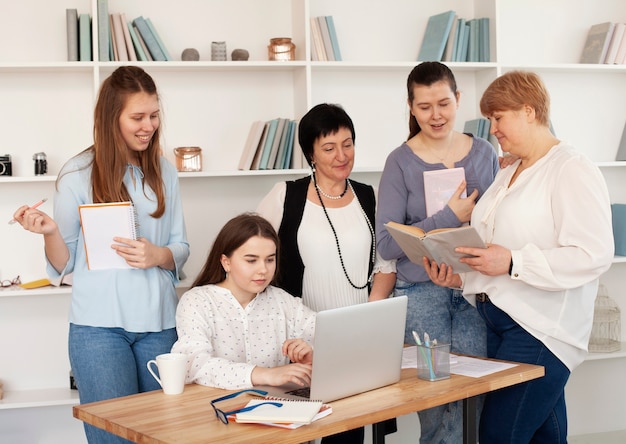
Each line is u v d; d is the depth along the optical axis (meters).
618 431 4.86
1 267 4.06
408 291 3.15
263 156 4.06
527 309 2.68
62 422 4.20
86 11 4.07
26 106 4.05
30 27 4.03
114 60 3.90
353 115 4.42
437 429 3.29
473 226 2.84
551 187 2.63
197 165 4.03
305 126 3.06
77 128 4.09
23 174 4.05
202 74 4.22
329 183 3.12
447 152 3.16
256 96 4.29
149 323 2.80
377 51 4.43
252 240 2.68
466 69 4.39
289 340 2.58
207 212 4.25
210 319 2.68
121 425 2.06
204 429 2.02
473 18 4.52
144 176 2.85
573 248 2.54
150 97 2.76
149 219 2.86
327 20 4.14
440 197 3.08
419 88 3.04
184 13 4.18
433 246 2.67
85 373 2.72
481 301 2.86
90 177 2.78
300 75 4.15
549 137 2.73
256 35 4.27
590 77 4.75
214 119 4.24
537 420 2.71
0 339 4.12
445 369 2.50
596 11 4.73
